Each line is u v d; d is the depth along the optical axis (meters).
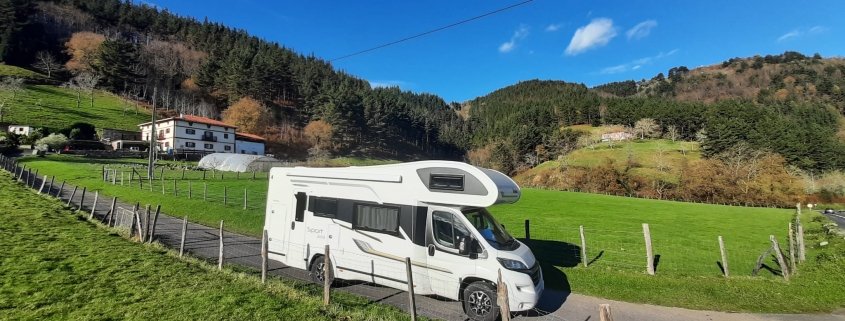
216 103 131.38
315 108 130.00
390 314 7.96
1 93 85.31
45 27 141.88
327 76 183.62
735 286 10.98
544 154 121.81
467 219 8.59
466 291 8.24
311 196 10.69
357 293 9.58
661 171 79.44
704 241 18.81
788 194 65.56
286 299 7.99
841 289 10.38
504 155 124.25
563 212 27.53
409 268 7.19
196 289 8.14
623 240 18.14
